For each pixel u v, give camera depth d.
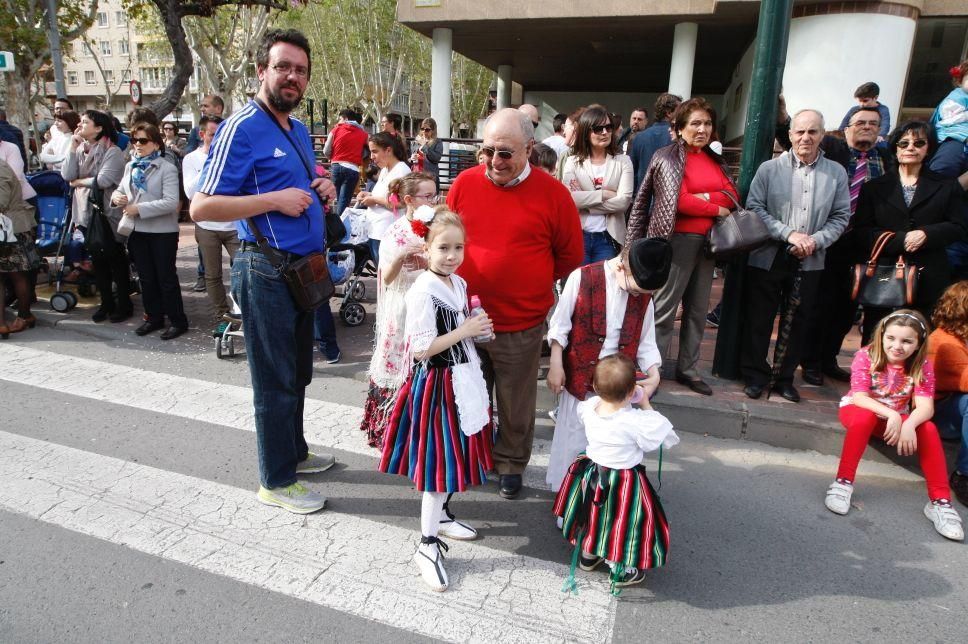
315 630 2.35
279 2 11.97
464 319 2.75
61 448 3.66
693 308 4.36
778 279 4.22
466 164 10.73
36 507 3.05
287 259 2.96
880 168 4.68
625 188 4.74
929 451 3.29
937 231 3.99
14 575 2.57
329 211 3.46
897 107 9.18
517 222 3.03
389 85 34.28
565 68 17.47
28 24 18.42
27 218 5.73
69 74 56.16
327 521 3.07
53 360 5.13
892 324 3.34
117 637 2.27
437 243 2.62
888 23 8.66
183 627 2.34
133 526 2.94
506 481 3.37
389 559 2.80
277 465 3.13
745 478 3.65
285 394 3.07
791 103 9.36
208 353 5.40
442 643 2.32
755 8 10.27
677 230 4.16
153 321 5.82
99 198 5.67
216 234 5.76
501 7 11.60
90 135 5.95
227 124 2.80
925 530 3.18
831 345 4.79
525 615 2.48
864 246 4.25
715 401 4.28
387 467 2.71
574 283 3.07
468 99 37.16
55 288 7.10
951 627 2.48
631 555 2.54
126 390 4.56
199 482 3.36
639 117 6.95
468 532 2.97
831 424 3.96
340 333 5.96
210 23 21.03
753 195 4.28
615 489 2.59
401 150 5.61
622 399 2.64
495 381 3.32
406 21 12.17
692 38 11.23
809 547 3.00
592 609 2.53
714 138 4.30
